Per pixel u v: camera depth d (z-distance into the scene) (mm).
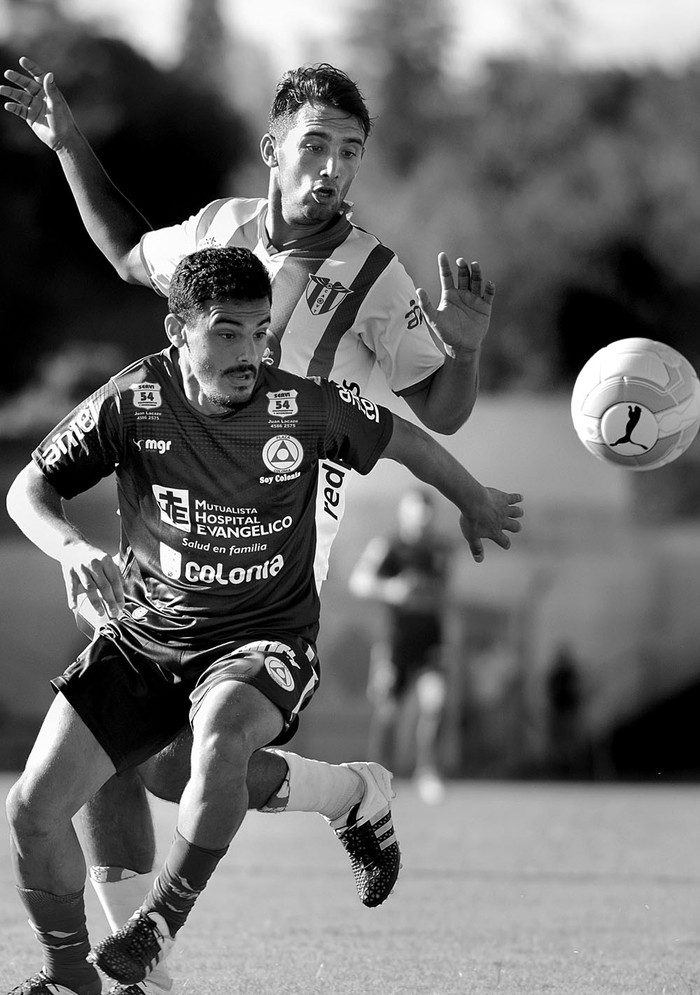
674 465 101875
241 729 13656
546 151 161875
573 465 97812
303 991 16625
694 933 21703
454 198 159750
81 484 15109
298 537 14938
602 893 26250
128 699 14477
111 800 15891
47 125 19125
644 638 84438
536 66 169500
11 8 168000
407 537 49656
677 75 163500
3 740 77750
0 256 149875
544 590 83562
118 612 14289
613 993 16625
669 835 36750
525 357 156375
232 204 17828
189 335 14172
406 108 176750
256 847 35500
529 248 155875
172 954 19469
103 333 151500
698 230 154375
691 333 156000
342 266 17062
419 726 55781
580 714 80875
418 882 27750
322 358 17109
